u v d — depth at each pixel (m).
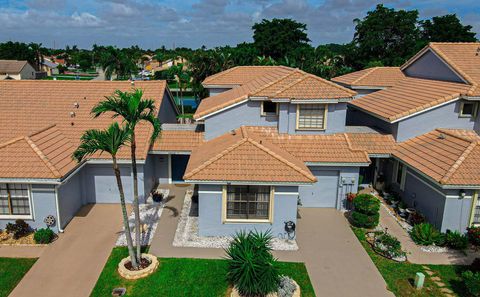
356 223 19.62
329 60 69.31
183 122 43.69
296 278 15.20
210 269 15.61
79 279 14.90
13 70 88.62
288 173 17.52
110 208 21.45
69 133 22.39
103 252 16.81
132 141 14.05
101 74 115.31
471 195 17.98
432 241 17.84
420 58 30.02
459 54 26.55
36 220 18.23
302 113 22.12
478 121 22.80
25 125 22.95
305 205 22.06
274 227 18.17
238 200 17.95
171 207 21.75
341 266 16.12
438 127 23.14
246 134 20.27
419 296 14.26
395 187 23.48
